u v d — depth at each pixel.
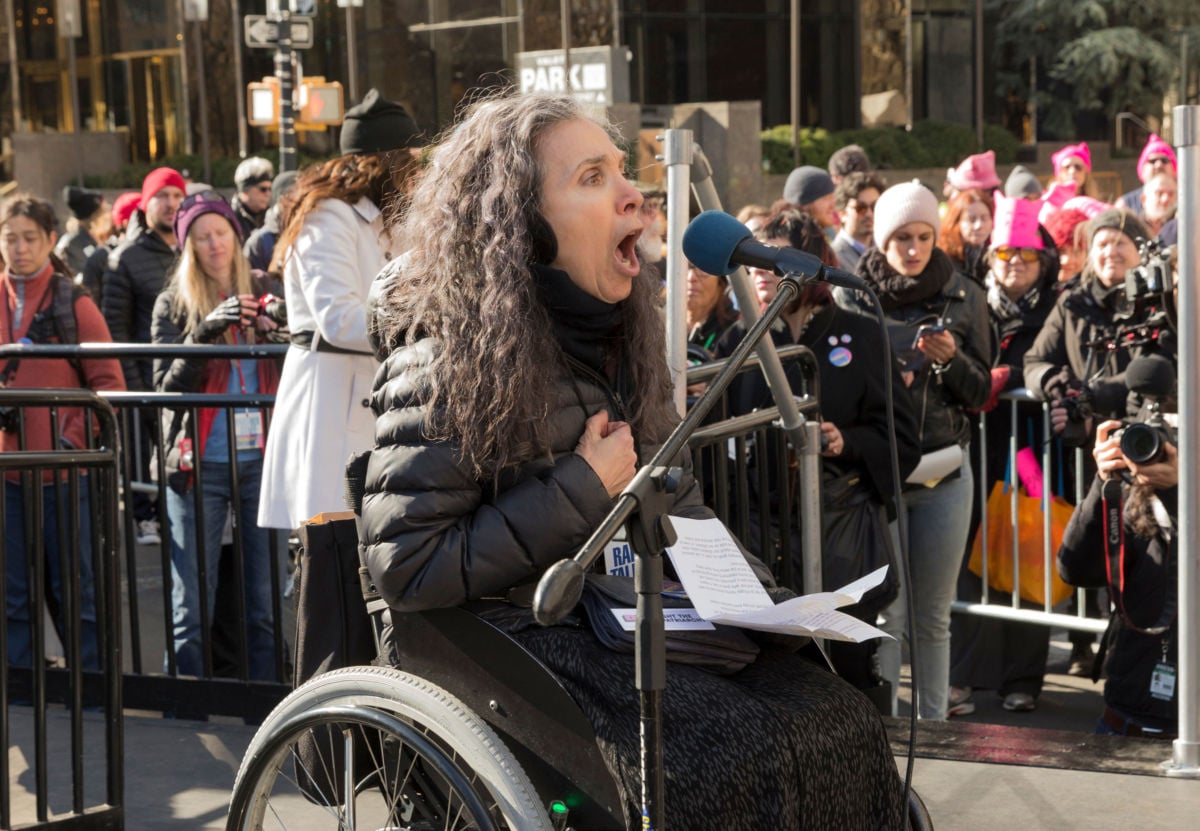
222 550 5.37
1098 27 24.97
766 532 3.99
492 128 2.54
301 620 2.90
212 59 24.55
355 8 24.09
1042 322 6.14
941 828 3.39
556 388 2.52
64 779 4.19
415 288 2.57
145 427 7.05
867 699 2.58
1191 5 24.94
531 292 2.48
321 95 14.73
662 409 2.74
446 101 23.58
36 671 3.59
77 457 3.60
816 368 3.89
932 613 5.00
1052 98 25.47
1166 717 4.24
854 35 24.22
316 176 4.09
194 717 4.75
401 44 23.92
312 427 4.07
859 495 4.34
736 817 2.28
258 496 5.22
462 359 2.44
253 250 8.06
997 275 6.18
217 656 5.32
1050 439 5.47
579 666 2.39
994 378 5.61
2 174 24.61
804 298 4.38
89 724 4.70
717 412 4.07
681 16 23.03
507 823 2.38
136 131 25.05
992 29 25.56
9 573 5.29
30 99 25.36
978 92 25.33
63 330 5.59
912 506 4.96
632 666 2.38
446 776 2.36
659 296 2.76
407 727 2.40
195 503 4.77
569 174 2.50
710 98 23.36
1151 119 25.61
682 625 2.47
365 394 4.09
